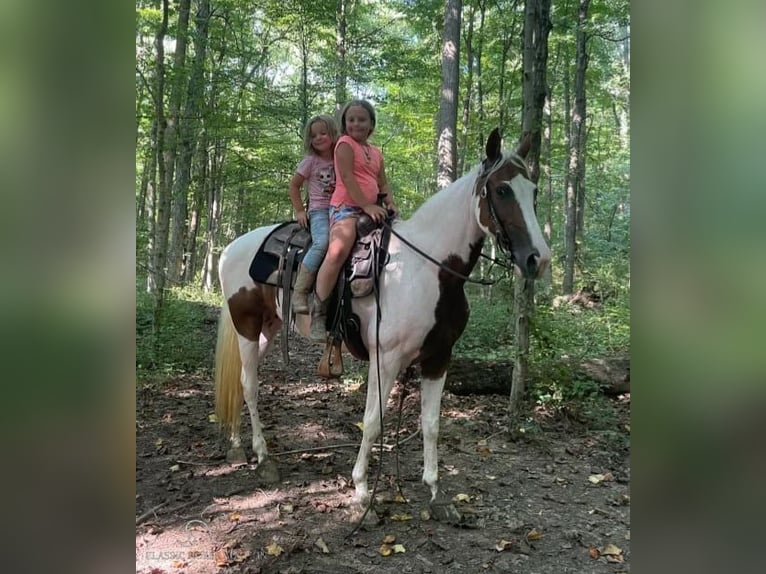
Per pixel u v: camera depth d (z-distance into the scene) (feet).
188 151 35.53
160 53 26.63
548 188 42.14
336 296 10.66
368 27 48.96
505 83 44.04
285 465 13.20
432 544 9.79
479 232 10.03
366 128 10.69
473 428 15.65
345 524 10.46
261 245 12.48
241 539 9.89
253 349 13.08
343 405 17.84
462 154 41.70
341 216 10.62
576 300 34.14
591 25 38.22
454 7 26.25
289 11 37.73
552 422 16.02
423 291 10.02
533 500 11.56
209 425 15.84
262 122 35.60
